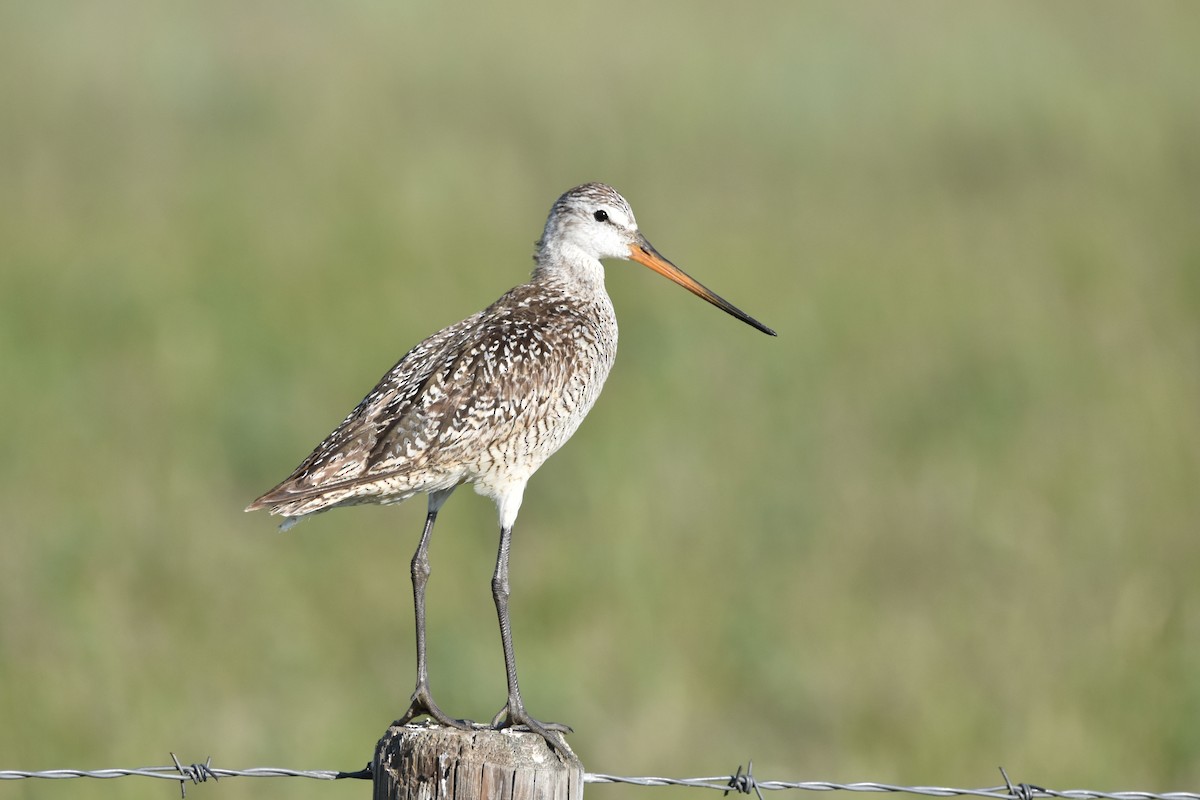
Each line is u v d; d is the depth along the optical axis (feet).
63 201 70.79
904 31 104.47
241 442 47.93
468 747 21.34
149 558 41.75
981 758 35.47
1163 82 93.91
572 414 29.78
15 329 55.42
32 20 96.78
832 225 70.74
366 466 27.50
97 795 33.14
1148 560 42.32
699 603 40.65
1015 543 42.96
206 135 82.99
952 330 58.13
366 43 98.99
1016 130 84.58
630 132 83.71
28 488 44.88
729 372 53.78
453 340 29.27
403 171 76.59
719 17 108.78
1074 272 63.67
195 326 56.18
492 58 95.96
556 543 43.29
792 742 36.78
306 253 64.44
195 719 35.60
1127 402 51.21
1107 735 35.96
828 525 44.29
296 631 39.11
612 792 35.22
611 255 33.53
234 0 106.11
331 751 34.65
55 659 37.01
